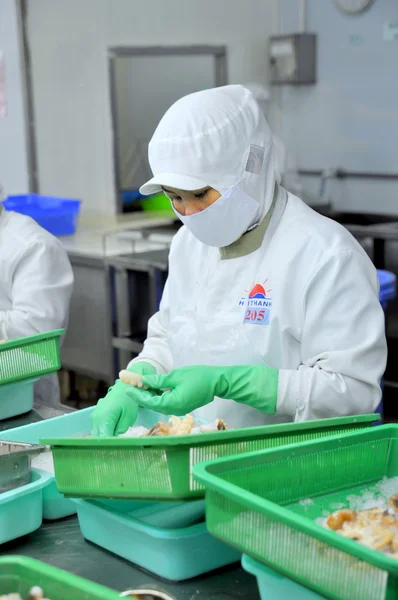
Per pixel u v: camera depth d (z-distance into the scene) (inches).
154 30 200.5
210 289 69.5
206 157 61.9
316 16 212.7
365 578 36.5
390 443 53.1
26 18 181.8
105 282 156.2
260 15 218.4
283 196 69.0
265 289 66.2
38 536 55.1
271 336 66.0
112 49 195.3
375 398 63.1
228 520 42.9
